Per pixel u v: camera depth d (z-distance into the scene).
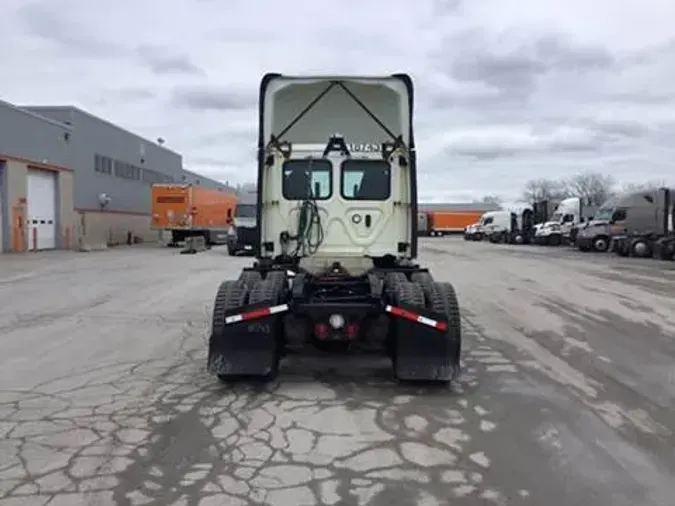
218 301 6.27
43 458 4.31
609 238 33.12
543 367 7.03
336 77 7.46
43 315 10.55
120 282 16.00
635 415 5.32
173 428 4.93
